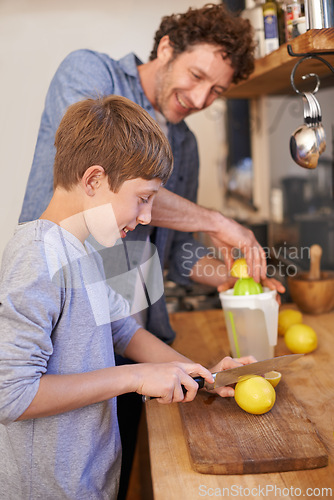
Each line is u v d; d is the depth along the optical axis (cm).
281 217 262
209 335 161
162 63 146
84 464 98
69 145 93
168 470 91
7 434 97
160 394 94
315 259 170
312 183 258
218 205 292
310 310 169
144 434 192
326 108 217
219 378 106
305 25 125
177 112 150
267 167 285
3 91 260
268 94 225
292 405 107
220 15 137
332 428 101
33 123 261
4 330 85
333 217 230
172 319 178
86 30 267
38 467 96
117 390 93
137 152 91
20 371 85
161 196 128
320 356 137
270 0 156
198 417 105
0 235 250
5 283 86
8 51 260
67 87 137
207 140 287
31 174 142
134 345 122
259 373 110
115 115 93
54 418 95
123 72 149
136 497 184
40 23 261
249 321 131
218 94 149
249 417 103
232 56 138
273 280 141
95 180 92
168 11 272
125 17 269
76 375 91
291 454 89
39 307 86
